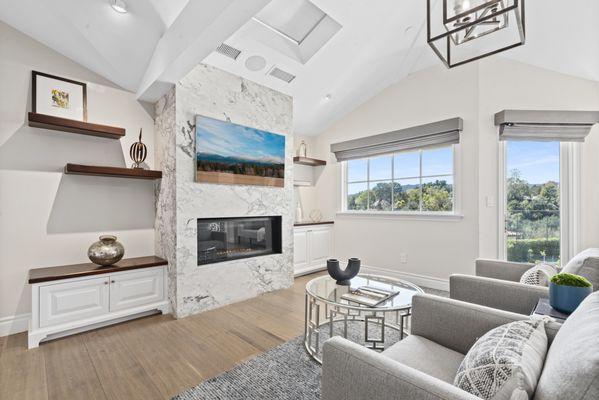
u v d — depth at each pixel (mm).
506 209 3131
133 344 2143
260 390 1626
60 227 2533
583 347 666
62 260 2539
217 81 2922
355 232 4281
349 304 1777
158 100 2963
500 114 3012
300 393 1602
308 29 2867
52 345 2125
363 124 4203
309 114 4152
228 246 3094
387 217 3906
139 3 2094
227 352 2027
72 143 2592
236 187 3088
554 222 2992
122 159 2854
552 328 1030
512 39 2791
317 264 4324
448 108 3385
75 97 2576
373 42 3051
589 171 2850
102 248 2438
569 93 2875
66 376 1751
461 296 1786
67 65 2574
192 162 2748
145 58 2574
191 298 2715
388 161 4012
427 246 3543
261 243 3406
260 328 2414
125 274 2516
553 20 2375
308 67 3174
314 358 1930
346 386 922
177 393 1602
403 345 1288
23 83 2371
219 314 2719
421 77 3619
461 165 3275
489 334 968
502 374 733
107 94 2787
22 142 2367
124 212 2875
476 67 3203
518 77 3037
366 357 900
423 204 3660
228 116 3008
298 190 4652
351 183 4453
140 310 2578
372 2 2557
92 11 2137
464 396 704
